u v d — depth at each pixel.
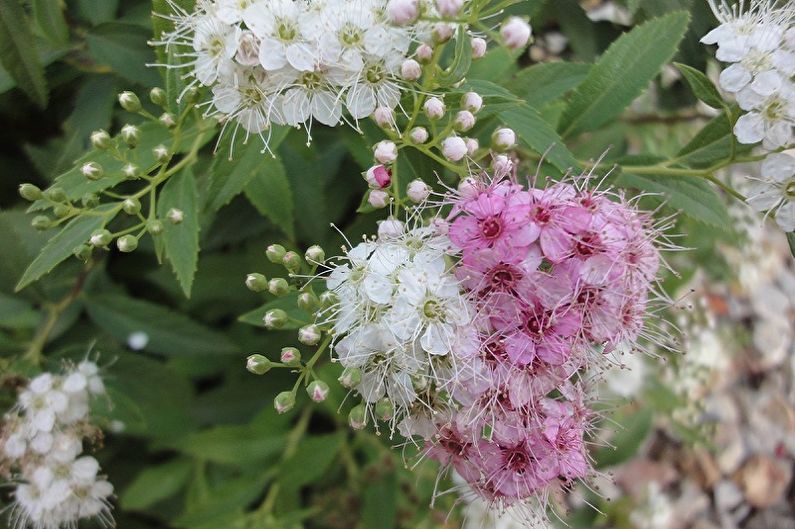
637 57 0.20
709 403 0.38
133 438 0.25
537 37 0.23
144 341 0.22
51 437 0.21
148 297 0.24
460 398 0.18
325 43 0.18
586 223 0.17
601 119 0.20
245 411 0.24
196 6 0.18
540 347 0.17
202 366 0.24
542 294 0.17
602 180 0.18
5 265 0.21
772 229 0.40
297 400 0.24
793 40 0.19
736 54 0.19
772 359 0.39
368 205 0.19
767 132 0.19
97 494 0.22
